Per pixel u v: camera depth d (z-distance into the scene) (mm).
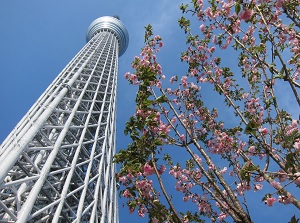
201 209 11492
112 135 50156
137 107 9305
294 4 9273
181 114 13344
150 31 13125
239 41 11711
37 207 24922
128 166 8406
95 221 29172
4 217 19547
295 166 7277
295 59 10281
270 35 9008
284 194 7457
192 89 13742
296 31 10477
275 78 8953
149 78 9852
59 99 34938
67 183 25781
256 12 9172
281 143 9000
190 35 13977
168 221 7754
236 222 7801
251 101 11695
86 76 57125
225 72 13750
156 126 8898
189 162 12148
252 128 7699
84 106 44094
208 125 13359
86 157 39062
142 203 8297
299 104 8086
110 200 37281
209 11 11859
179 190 11609
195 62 13914
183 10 12438
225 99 13508
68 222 25703
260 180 8250
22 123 31000
